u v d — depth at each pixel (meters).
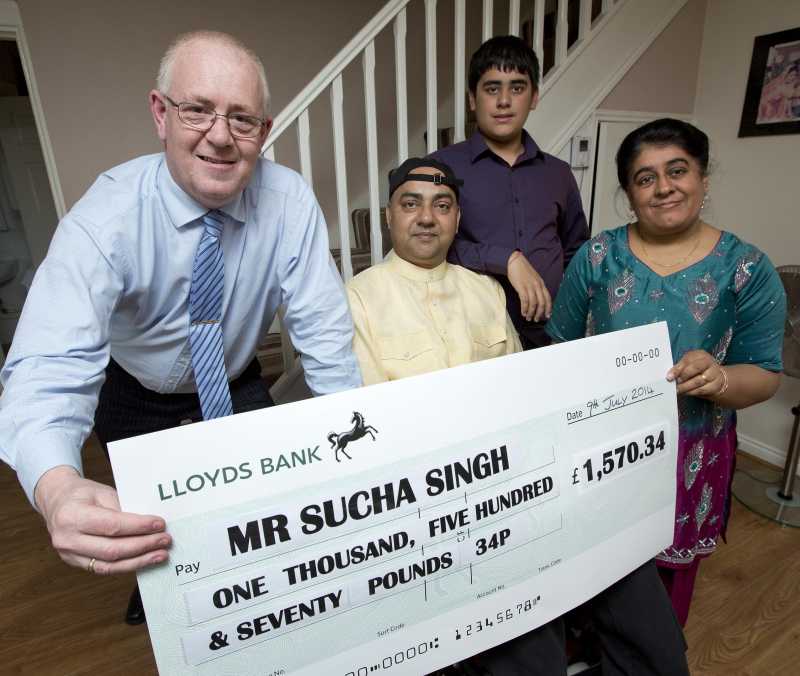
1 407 0.64
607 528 0.79
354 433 0.60
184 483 0.53
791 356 1.82
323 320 0.97
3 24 2.34
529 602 0.73
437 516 0.65
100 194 0.82
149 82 2.73
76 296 0.74
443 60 3.39
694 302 0.96
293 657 0.60
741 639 1.46
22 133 3.46
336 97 1.58
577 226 1.69
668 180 0.91
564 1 1.91
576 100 2.01
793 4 1.97
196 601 0.54
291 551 0.58
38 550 1.89
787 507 2.02
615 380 0.77
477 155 1.48
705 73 2.32
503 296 1.45
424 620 0.66
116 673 1.40
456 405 0.65
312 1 3.06
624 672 0.85
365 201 3.47
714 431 1.01
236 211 0.88
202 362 0.97
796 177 2.03
